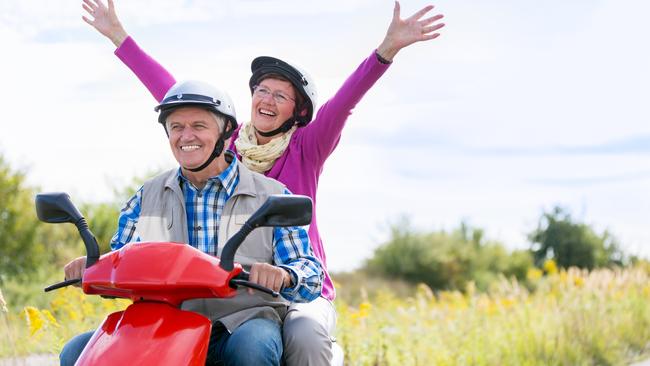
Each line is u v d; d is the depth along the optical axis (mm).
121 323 3832
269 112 6102
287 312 4828
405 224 35906
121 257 3932
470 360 9859
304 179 6062
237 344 4297
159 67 7090
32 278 18031
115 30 7133
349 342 9133
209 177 4699
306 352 4531
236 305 4648
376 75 6117
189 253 3912
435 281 34688
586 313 11859
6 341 8656
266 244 4703
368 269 35375
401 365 9203
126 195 19703
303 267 4492
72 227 20562
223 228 4684
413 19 6152
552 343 10734
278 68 6090
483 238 35562
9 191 19812
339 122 6062
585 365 10500
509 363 10062
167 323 3824
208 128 4504
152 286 3816
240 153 6133
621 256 32500
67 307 9078
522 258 34062
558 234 33125
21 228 19734
